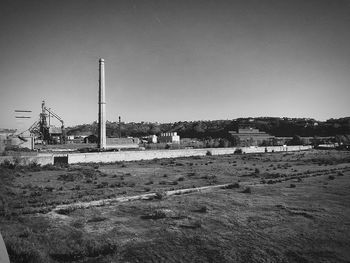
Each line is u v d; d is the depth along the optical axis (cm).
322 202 1784
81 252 1000
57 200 1842
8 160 3722
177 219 1430
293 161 5153
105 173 3409
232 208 1644
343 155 6575
